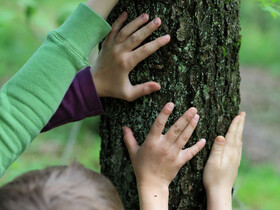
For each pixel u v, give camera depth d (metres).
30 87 1.12
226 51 1.22
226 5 1.21
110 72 1.21
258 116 5.33
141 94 1.20
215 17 1.20
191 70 1.20
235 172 1.24
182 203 1.23
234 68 1.25
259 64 8.48
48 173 1.01
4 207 0.95
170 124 1.21
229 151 1.23
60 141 3.56
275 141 4.53
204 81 1.20
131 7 1.20
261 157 4.08
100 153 1.30
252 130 4.85
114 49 1.19
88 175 1.03
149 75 1.20
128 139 1.22
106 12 1.17
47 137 3.61
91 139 3.64
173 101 1.20
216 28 1.20
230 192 1.22
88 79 1.21
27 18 1.91
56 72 1.13
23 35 3.82
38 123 1.12
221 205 1.20
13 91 1.12
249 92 6.38
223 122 1.24
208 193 1.22
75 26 1.14
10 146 1.11
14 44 3.94
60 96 1.13
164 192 1.18
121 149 1.25
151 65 1.20
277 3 1.46
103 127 1.28
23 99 1.12
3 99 1.11
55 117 1.22
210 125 1.22
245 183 3.31
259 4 1.45
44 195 0.96
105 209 0.99
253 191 3.23
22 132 1.11
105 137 1.28
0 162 1.10
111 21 1.22
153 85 1.19
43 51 1.13
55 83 1.12
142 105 1.22
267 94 6.30
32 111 1.12
